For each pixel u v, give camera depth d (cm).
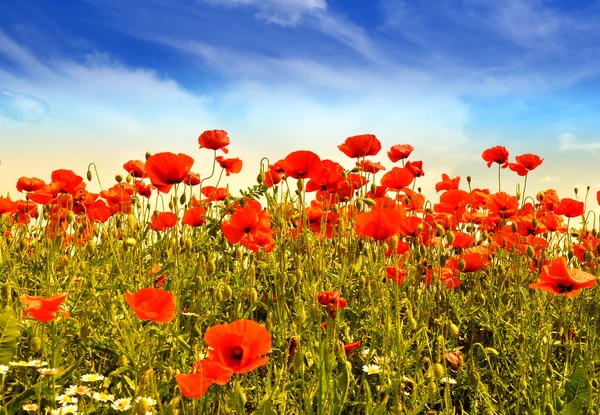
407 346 92
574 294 87
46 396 81
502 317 119
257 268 120
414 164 149
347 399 92
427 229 129
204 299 106
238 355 68
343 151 129
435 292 123
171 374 80
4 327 82
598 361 104
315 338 97
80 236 129
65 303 94
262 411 75
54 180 114
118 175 127
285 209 122
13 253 120
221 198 140
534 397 94
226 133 124
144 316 73
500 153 147
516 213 144
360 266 109
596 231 135
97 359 95
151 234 120
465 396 104
